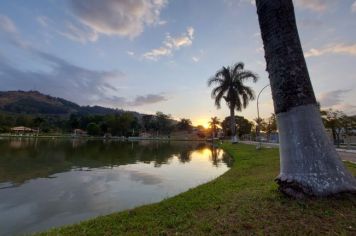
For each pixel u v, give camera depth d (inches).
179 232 173.2
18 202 305.0
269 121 2276.1
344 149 1064.8
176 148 1594.5
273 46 228.1
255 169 507.2
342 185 200.2
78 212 273.4
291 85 218.2
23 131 3467.0
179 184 425.1
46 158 776.9
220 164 731.4
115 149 1293.1
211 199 263.1
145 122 5014.8
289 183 213.3
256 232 163.0
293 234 155.9
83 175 496.7
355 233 151.9
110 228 187.9
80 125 4525.1
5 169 541.0
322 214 177.0
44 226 233.8
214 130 3919.8
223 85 1530.5
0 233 217.3
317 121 216.1
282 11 225.0
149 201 316.5
